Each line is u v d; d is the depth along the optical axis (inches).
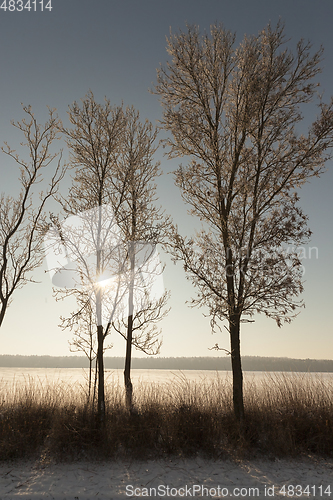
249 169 360.8
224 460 274.5
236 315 336.8
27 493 213.6
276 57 366.9
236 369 328.2
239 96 373.7
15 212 354.3
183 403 314.5
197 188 370.3
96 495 212.2
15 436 275.7
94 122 354.6
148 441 285.0
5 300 340.5
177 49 385.4
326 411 313.7
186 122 379.6
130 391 351.3
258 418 314.5
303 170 354.3
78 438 275.3
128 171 366.0
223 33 383.2
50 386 357.7
